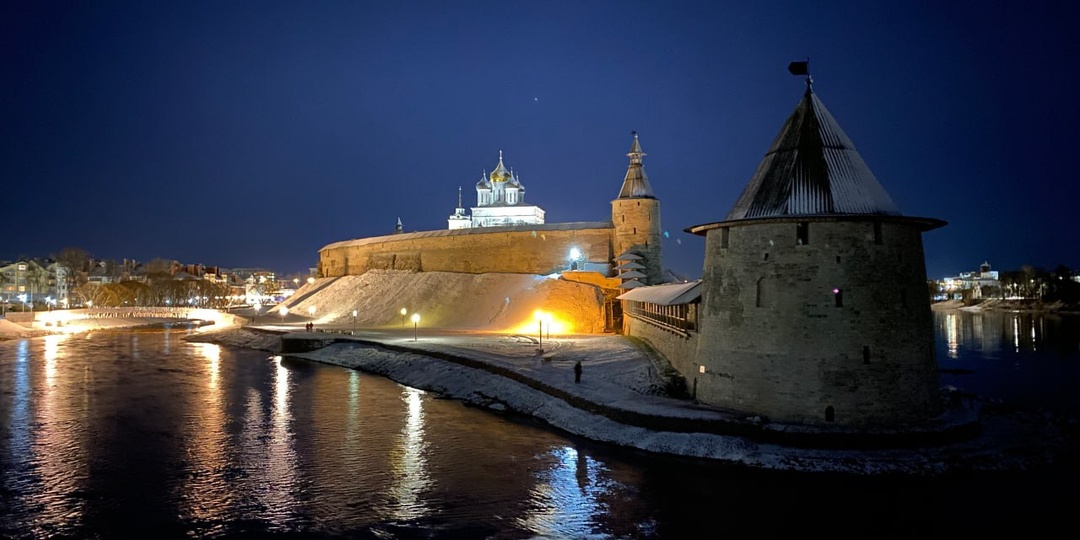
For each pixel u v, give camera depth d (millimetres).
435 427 29828
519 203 125375
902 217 24203
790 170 25531
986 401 29422
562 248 77375
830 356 23625
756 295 24922
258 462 25031
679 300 29234
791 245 24328
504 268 81188
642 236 69250
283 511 20375
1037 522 18406
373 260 97938
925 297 25266
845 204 24484
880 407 23469
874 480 21000
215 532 18969
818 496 20234
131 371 48312
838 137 26203
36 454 26188
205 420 31719
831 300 23797
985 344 68000
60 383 42781
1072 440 24203
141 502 21156
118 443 27719
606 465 23359
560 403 30641
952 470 21438
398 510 20328
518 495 21281
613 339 50406
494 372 37969
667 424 24797
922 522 18562
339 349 55062
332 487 22328
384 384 41906
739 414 24500
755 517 19094
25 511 20500
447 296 77688
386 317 77500
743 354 25141
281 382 42812
